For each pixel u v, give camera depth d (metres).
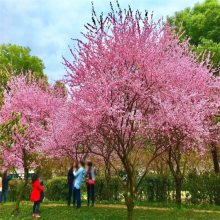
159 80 11.49
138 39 11.59
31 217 14.04
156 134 12.15
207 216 13.70
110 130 11.33
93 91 11.11
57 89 19.98
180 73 12.82
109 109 10.52
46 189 20.11
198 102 13.89
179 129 11.98
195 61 16.34
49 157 16.38
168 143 12.69
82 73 11.72
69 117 12.67
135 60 11.54
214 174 17.89
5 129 11.35
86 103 11.33
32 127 16.77
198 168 21.97
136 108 11.62
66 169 23.41
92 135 12.52
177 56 13.66
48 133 15.59
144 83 11.50
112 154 18.52
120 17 11.86
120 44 11.37
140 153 19.34
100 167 22.17
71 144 14.95
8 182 20.59
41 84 22.36
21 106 18.45
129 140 11.41
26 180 15.51
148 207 16.44
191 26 27.12
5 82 22.20
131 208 11.47
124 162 11.41
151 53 11.52
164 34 12.48
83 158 16.75
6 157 16.11
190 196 17.75
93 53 11.67
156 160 20.34
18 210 15.25
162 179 18.45
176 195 16.88
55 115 16.41
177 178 16.81
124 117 10.81
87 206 16.64
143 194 18.77
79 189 16.02
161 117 11.38
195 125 11.80
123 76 11.20
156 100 11.05
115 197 19.08
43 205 17.48
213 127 15.71
